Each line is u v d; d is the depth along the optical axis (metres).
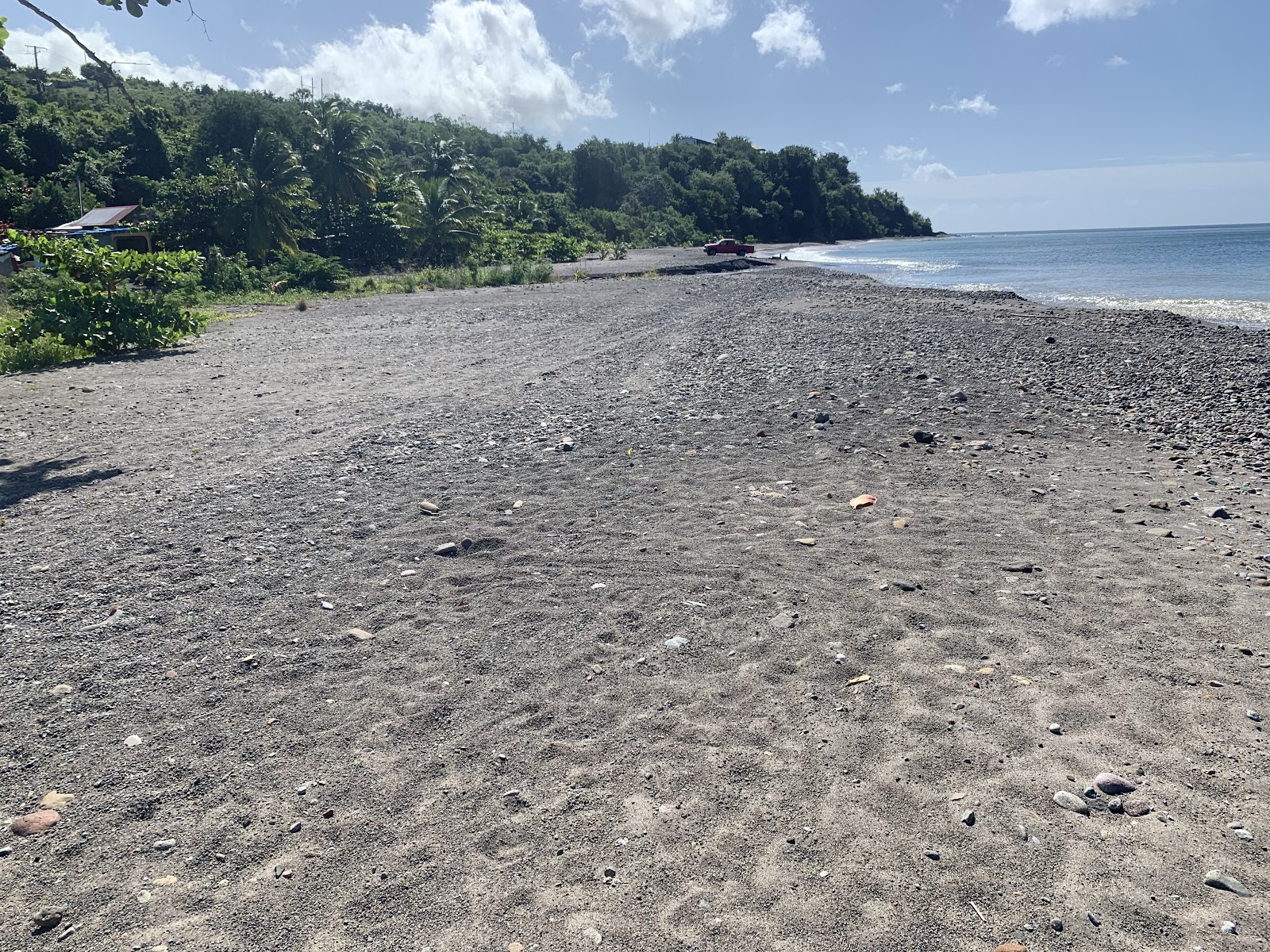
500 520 6.20
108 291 16.72
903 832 2.94
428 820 3.06
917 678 3.94
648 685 3.96
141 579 5.14
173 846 2.94
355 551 5.61
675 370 12.55
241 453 8.16
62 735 3.56
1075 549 5.46
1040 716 3.60
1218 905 2.56
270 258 41.16
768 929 2.54
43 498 6.77
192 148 55.59
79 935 2.55
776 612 4.64
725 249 64.81
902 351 13.77
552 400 10.62
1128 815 2.98
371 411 10.09
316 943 2.52
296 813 3.10
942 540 5.67
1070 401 10.20
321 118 50.78
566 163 121.75
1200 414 9.49
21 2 6.82
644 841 2.93
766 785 3.22
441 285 38.62
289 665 4.14
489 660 4.20
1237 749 3.32
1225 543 5.51
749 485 7.04
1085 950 2.42
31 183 55.28
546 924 2.57
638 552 5.56
